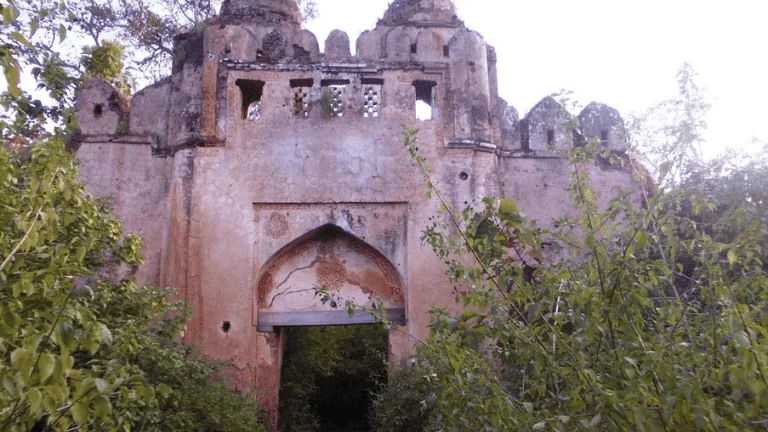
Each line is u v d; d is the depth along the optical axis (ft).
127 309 19.44
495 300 10.74
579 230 27.96
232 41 28.66
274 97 28.27
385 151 28.04
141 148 28.27
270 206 27.55
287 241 27.30
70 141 27.89
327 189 27.53
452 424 11.30
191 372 21.77
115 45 33.01
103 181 27.63
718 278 10.64
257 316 27.22
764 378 7.98
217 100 28.07
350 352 40.93
